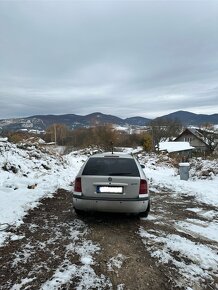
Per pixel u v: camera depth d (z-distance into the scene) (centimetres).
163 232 538
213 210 739
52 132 6725
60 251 429
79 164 2000
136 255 425
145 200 559
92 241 475
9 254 409
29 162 1337
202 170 1436
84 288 327
